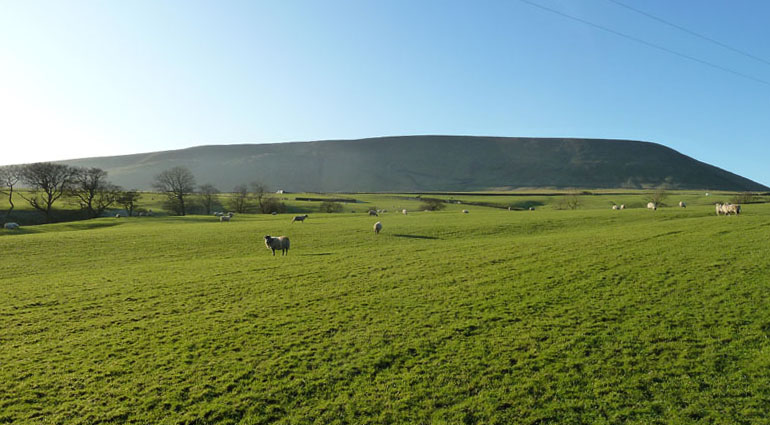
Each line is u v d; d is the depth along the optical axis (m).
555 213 73.75
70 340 16.92
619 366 13.74
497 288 22.42
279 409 12.26
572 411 11.72
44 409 12.20
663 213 64.81
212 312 20.11
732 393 11.97
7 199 119.00
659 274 23.14
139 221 80.75
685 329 15.96
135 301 22.11
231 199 146.75
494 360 14.46
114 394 12.98
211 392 13.06
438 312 19.17
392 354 15.16
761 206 79.88
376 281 25.17
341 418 11.80
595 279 22.95
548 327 16.89
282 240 37.62
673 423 10.98
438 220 65.38
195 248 42.19
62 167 107.69
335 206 139.75
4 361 15.07
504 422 11.39
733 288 19.78
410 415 11.82
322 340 16.53
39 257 37.47
